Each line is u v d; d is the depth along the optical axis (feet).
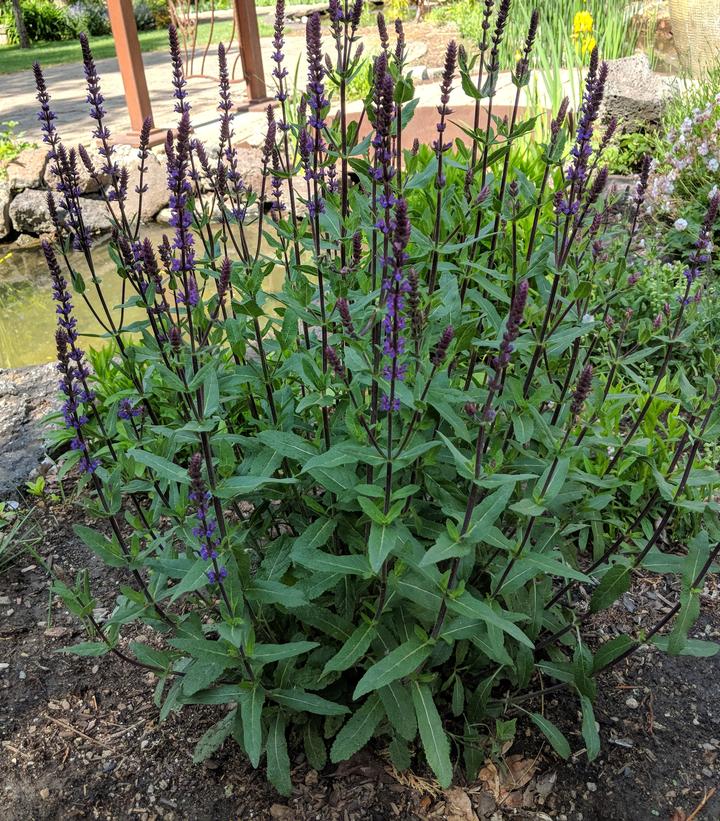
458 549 7.40
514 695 10.64
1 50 82.79
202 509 7.26
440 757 8.19
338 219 9.51
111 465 11.54
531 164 19.31
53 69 66.18
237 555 8.39
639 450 9.75
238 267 10.45
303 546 8.72
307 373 8.40
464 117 31.37
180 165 7.58
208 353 8.46
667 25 44.39
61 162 10.21
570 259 9.16
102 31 90.79
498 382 6.95
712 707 10.64
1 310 27.32
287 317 9.65
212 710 10.80
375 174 8.34
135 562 8.90
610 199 11.71
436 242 8.88
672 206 21.24
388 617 9.27
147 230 33.58
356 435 7.93
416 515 9.20
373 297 8.05
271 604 9.84
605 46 34.14
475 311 10.51
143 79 35.78
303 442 8.91
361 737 8.89
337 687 10.01
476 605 7.86
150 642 11.89
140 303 9.29
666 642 9.37
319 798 9.59
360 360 7.86
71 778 10.02
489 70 9.37
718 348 15.10
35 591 13.01
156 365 7.71
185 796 9.73
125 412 10.03
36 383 17.83
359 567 8.13
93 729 10.66
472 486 7.31
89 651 9.21
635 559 9.53
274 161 10.64
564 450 8.11
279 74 10.37
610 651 9.57
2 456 15.62
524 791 9.64
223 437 9.26
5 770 10.14
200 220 10.25
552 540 9.73
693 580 8.95
